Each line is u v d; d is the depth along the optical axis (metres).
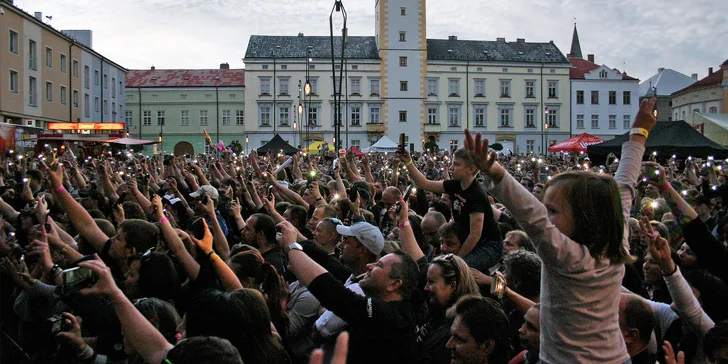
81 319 3.67
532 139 67.06
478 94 66.06
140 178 11.34
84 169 15.91
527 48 68.94
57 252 4.85
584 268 2.28
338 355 1.79
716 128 32.22
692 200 7.37
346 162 11.24
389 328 3.21
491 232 5.12
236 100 65.94
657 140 18.30
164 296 4.11
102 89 52.25
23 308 4.62
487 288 4.23
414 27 63.53
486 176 2.22
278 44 64.44
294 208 6.53
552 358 2.37
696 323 3.24
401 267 3.47
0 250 5.28
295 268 3.25
